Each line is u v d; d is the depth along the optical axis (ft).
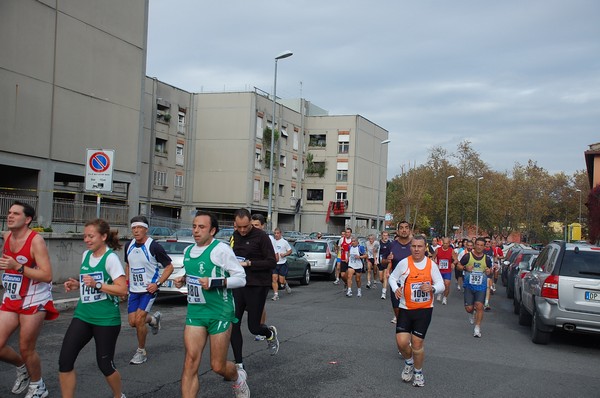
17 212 17.62
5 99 68.74
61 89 75.82
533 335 33.24
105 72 82.23
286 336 31.73
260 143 162.30
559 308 31.27
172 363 24.26
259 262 22.67
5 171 76.07
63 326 31.81
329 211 188.24
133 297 23.94
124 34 85.20
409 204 216.74
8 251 18.04
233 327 22.09
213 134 158.10
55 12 74.43
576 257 32.01
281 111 174.91
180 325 34.42
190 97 157.99
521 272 46.29
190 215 152.56
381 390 21.33
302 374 23.25
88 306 16.58
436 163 228.43
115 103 83.92
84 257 17.16
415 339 21.80
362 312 43.04
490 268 34.68
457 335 34.91
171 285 42.83
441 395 20.95
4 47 68.28
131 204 70.85
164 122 147.95
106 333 16.70
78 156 78.54
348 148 189.67
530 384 23.22
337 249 77.51
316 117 192.03
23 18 70.38
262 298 23.00
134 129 87.35
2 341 17.63
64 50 75.92
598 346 33.32
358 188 191.62
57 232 53.11
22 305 17.81
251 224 23.36
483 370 25.39
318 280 76.02
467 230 249.55
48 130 74.28
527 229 251.19
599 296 30.73
